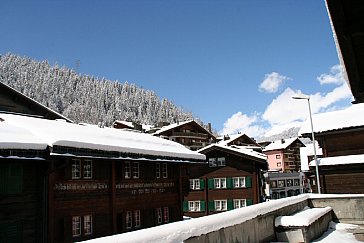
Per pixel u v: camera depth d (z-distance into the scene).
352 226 18.55
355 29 4.44
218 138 78.81
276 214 14.18
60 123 20.12
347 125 26.67
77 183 17.09
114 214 18.80
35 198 15.02
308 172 36.88
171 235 7.07
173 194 24.11
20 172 14.47
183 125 68.69
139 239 6.18
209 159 36.81
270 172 60.66
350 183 25.98
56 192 15.95
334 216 20.20
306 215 14.97
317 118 29.67
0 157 12.87
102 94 164.25
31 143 13.84
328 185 26.75
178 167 24.86
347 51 4.98
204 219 8.75
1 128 14.36
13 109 21.77
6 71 163.75
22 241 14.20
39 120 18.94
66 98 157.00
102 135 19.88
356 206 19.70
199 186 36.78
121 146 18.39
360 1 4.01
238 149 36.81
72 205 16.69
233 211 10.70
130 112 156.50
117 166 19.86
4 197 13.77
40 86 156.62
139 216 20.91
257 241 11.66
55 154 14.41
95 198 18.00
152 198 22.05
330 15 4.29
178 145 26.53
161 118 151.88
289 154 77.44
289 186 63.53
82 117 134.12
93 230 17.64
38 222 14.94
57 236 15.80
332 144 27.88
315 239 14.56
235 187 35.25
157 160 20.72
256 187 34.38
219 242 9.00
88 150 16.19
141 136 24.98
